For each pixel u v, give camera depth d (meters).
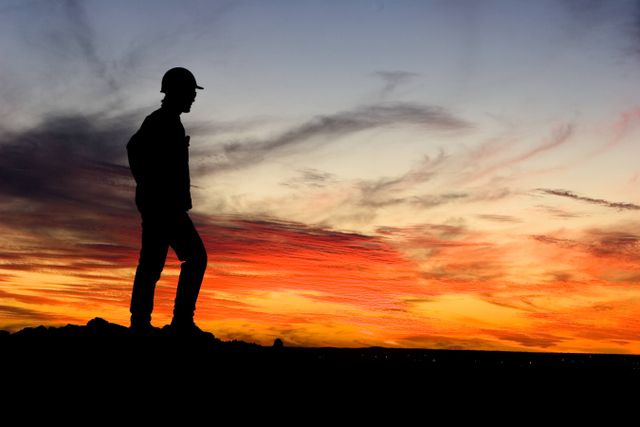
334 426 7.52
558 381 9.70
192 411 7.59
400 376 9.24
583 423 8.01
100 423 7.15
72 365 8.09
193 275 9.31
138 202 9.20
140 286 9.18
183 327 9.19
